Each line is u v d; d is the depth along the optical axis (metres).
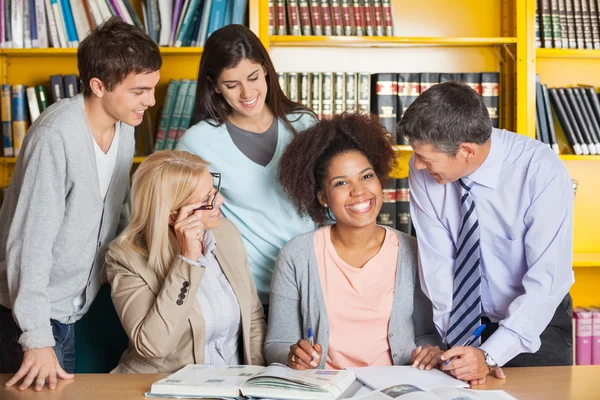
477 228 1.95
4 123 3.17
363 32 3.17
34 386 1.78
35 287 1.92
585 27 3.22
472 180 1.91
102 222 2.23
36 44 3.12
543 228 1.86
